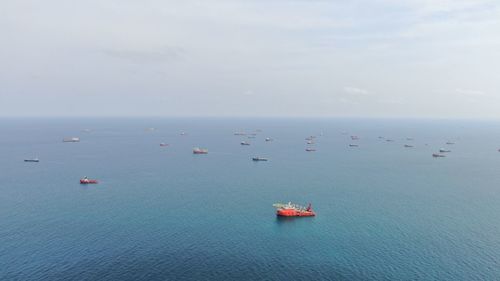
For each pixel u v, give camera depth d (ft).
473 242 418.72
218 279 329.72
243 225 469.98
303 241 418.31
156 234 433.07
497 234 444.14
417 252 390.42
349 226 469.57
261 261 366.63
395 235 438.81
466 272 348.38
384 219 498.69
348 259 372.99
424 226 471.21
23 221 473.26
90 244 400.47
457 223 484.33
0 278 324.39
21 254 373.20
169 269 346.74
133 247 394.32
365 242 416.87
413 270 351.05
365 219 498.28
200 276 334.44
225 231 447.01
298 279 332.19
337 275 340.18
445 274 344.28
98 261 360.28
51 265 350.43
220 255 378.73
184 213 516.73
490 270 352.49
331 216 510.99
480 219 502.38
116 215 502.79
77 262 357.41
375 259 373.40
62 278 326.44
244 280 328.90
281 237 429.38
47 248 388.57
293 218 499.92
